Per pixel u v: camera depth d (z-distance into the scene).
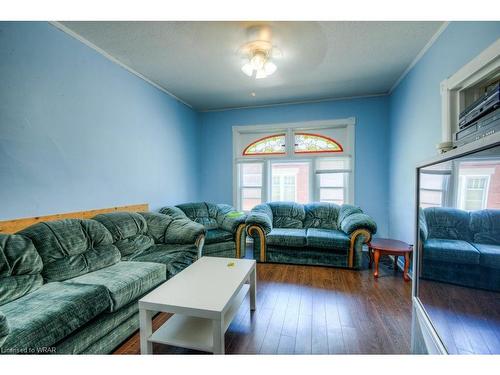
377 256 2.82
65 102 2.17
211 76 3.14
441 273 1.09
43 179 1.99
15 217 1.80
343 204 3.79
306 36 2.23
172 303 1.43
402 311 2.08
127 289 1.68
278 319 1.97
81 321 1.36
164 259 2.28
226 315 1.65
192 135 4.46
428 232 1.23
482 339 0.81
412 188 2.84
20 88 1.84
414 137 2.76
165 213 3.34
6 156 1.75
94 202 2.47
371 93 3.79
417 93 2.67
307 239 3.17
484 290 0.81
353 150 3.96
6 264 1.51
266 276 2.87
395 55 2.61
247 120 4.45
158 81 3.30
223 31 2.16
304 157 4.21
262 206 3.87
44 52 2.00
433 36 2.24
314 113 4.12
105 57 2.59
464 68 1.77
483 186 0.80
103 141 2.57
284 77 3.18
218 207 4.03
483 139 0.75
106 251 2.17
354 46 2.42
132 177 2.99
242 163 4.55
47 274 1.71
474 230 0.86
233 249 3.47
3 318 1.04
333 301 2.26
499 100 0.97
